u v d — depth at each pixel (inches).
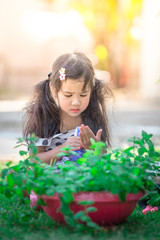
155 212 91.4
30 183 75.5
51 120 107.0
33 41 732.7
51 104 107.0
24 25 728.3
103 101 112.2
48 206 78.8
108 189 74.8
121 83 748.0
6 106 467.8
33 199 88.6
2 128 288.0
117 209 76.7
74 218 73.2
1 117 361.4
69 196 71.6
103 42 732.7
